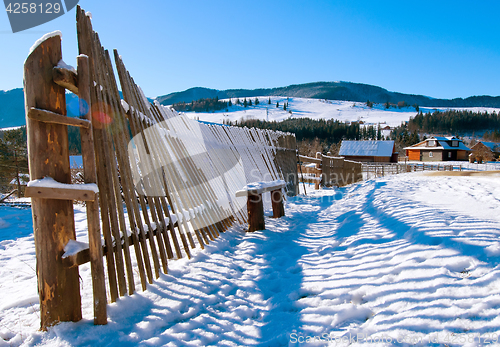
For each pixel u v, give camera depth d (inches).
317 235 184.9
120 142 108.0
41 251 81.3
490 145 2372.0
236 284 118.5
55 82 82.4
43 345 77.7
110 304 94.9
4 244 177.8
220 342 81.2
